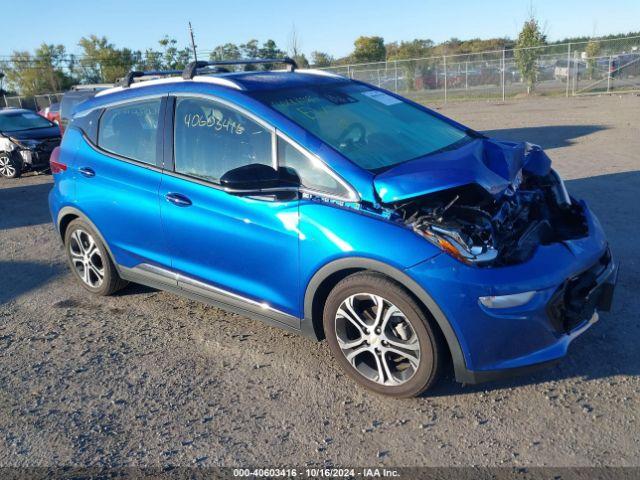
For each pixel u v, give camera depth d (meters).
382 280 3.29
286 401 3.58
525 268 3.18
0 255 6.89
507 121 16.12
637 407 3.26
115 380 3.94
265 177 3.50
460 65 28.20
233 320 4.69
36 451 3.27
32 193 10.59
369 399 3.54
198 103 4.15
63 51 58.25
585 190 7.64
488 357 3.17
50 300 5.37
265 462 3.07
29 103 40.75
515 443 3.06
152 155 4.38
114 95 4.78
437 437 3.16
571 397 3.40
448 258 3.11
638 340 3.90
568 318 3.33
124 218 4.59
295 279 3.65
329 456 3.08
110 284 5.12
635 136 11.55
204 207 4.01
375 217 3.32
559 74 25.53
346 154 3.61
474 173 3.40
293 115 3.85
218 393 3.71
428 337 3.23
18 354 4.39
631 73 23.89
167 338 4.46
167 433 3.36
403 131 4.17
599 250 3.60
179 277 4.38
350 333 3.63
